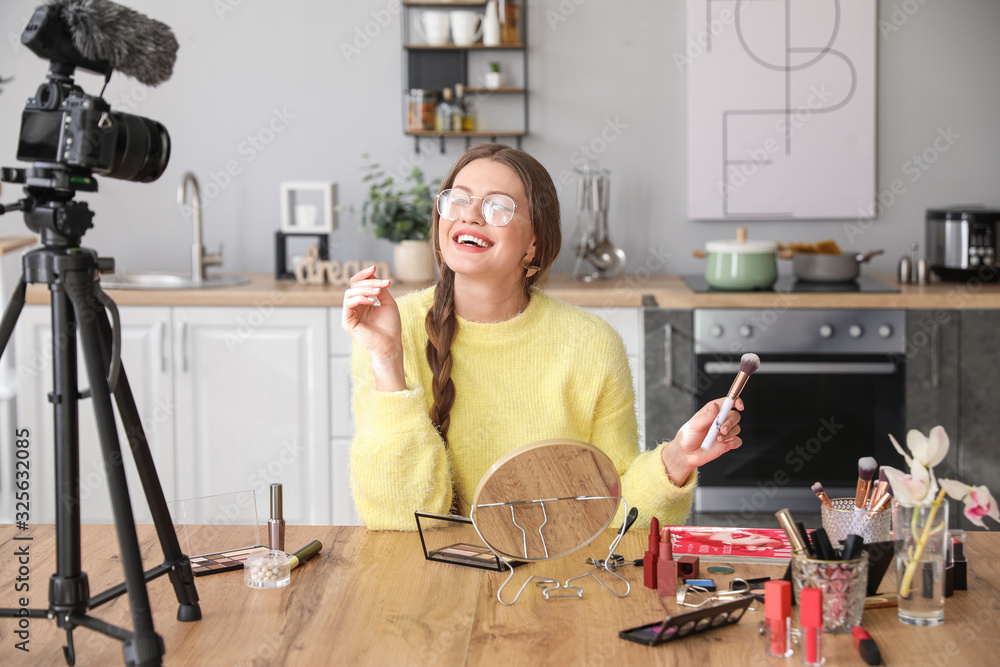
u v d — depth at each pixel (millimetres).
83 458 3240
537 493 1220
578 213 3680
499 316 1624
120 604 1219
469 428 1621
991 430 3168
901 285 3338
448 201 1514
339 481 3271
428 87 3676
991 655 1044
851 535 1135
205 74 3699
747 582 1243
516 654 1058
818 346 3166
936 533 1114
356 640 1097
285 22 3678
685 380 3211
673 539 1334
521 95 3678
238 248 3777
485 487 1198
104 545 1402
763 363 3178
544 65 3668
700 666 1024
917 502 1100
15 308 1100
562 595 1220
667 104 3670
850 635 1099
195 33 3678
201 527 1338
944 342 3143
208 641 1098
